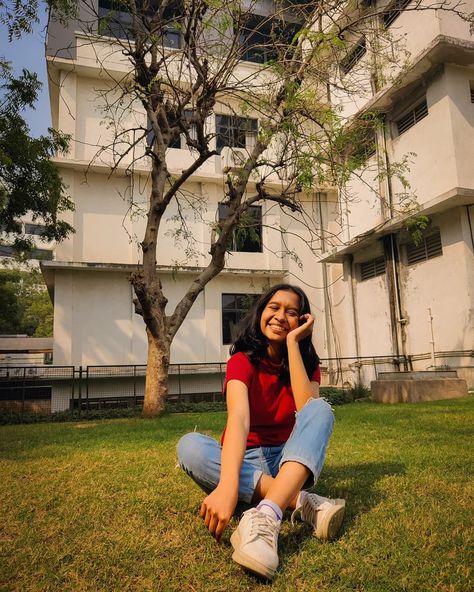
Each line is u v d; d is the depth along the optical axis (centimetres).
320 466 167
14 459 368
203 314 1525
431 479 244
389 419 557
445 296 1129
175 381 1467
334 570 146
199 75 765
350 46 820
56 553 165
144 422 729
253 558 139
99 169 1456
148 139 1510
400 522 181
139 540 175
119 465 320
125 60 1460
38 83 979
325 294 1641
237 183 860
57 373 1348
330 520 166
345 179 691
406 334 1259
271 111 718
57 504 225
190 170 845
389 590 133
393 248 1287
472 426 458
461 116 1118
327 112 665
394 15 1252
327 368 1599
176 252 1520
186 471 189
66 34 1419
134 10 792
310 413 177
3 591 142
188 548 169
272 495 157
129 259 1473
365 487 234
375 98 1256
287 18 914
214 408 1071
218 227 908
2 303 1791
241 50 734
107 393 1396
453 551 155
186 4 739
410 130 1240
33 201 1076
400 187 1269
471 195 1033
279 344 203
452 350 1102
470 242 1080
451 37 1062
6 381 1301
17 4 631
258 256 1609
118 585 142
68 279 1409
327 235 1667
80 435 557
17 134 981
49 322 3391
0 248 2391
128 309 1449
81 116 1466
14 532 191
